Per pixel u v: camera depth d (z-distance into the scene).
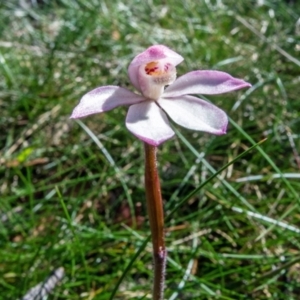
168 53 0.07
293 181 0.13
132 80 0.07
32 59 0.17
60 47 0.17
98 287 0.11
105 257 0.11
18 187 0.13
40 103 0.15
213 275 0.11
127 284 0.11
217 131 0.06
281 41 0.17
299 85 0.16
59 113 0.15
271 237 0.12
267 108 0.15
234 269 0.11
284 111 0.15
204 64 0.17
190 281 0.11
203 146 0.14
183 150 0.14
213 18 0.19
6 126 0.15
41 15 0.21
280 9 0.20
